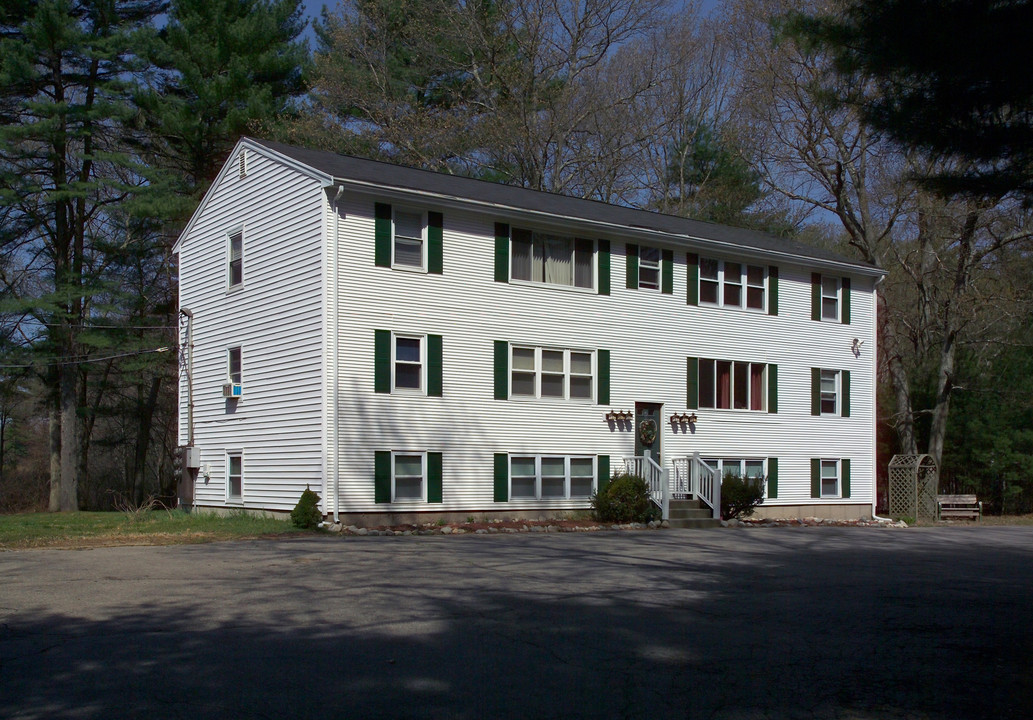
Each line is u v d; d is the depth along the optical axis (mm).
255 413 23984
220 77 34844
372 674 7977
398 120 40781
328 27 44844
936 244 37625
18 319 35906
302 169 22594
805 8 33906
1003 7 10016
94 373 39594
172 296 37969
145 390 43656
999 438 37062
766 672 8438
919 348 39594
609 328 26359
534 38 41594
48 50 32719
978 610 11914
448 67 42438
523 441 24469
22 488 46125
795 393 30594
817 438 31078
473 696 7395
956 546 21344
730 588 13328
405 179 24156
